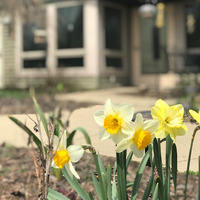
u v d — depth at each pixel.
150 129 0.93
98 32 11.71
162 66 12.29
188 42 12.05
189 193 2.59
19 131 1.48
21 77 12.93
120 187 1.06
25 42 13.02
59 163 0.97
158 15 11.48
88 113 1.32
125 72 12.69
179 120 0.94
